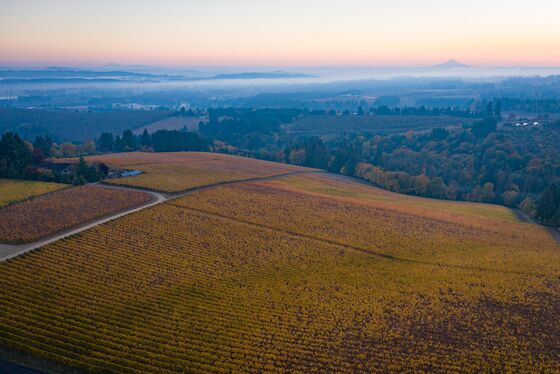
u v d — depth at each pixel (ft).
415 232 333.83
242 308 205.77
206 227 299.38
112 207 317.42
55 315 183.21
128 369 157.07
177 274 231.71
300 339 185.37
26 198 328.49
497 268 273.54
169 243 268.21
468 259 286.46
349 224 336.49
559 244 338.34
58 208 309.83
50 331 173.58
